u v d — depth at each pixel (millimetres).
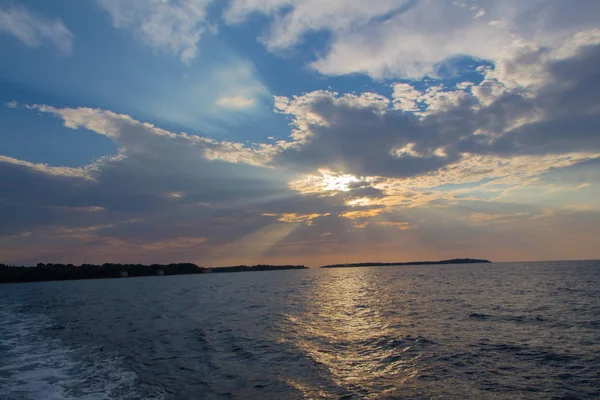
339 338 20438
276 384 12883
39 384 13141
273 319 28203
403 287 61469
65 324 28844
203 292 64375
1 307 46594
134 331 24141
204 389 12461
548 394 11508
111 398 11680
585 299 37281
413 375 13586
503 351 16766
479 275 94938
